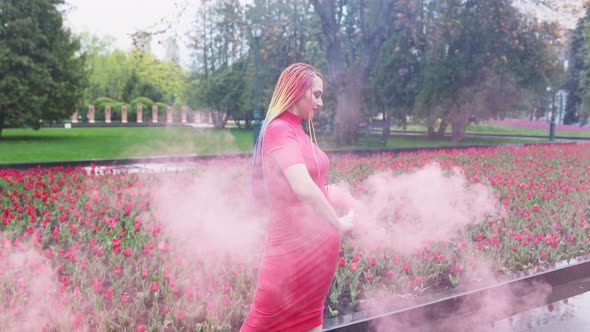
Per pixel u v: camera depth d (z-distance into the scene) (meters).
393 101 30.77
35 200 6.67
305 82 1.88
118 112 50.88
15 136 27.11
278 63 22.94
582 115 35.62
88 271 4.18
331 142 22.11
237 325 3.34
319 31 21.58
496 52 24.69
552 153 15.16
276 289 1.87
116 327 3.13
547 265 4.59
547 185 8.12
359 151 16.17
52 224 5.95
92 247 4.45
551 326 3.63
